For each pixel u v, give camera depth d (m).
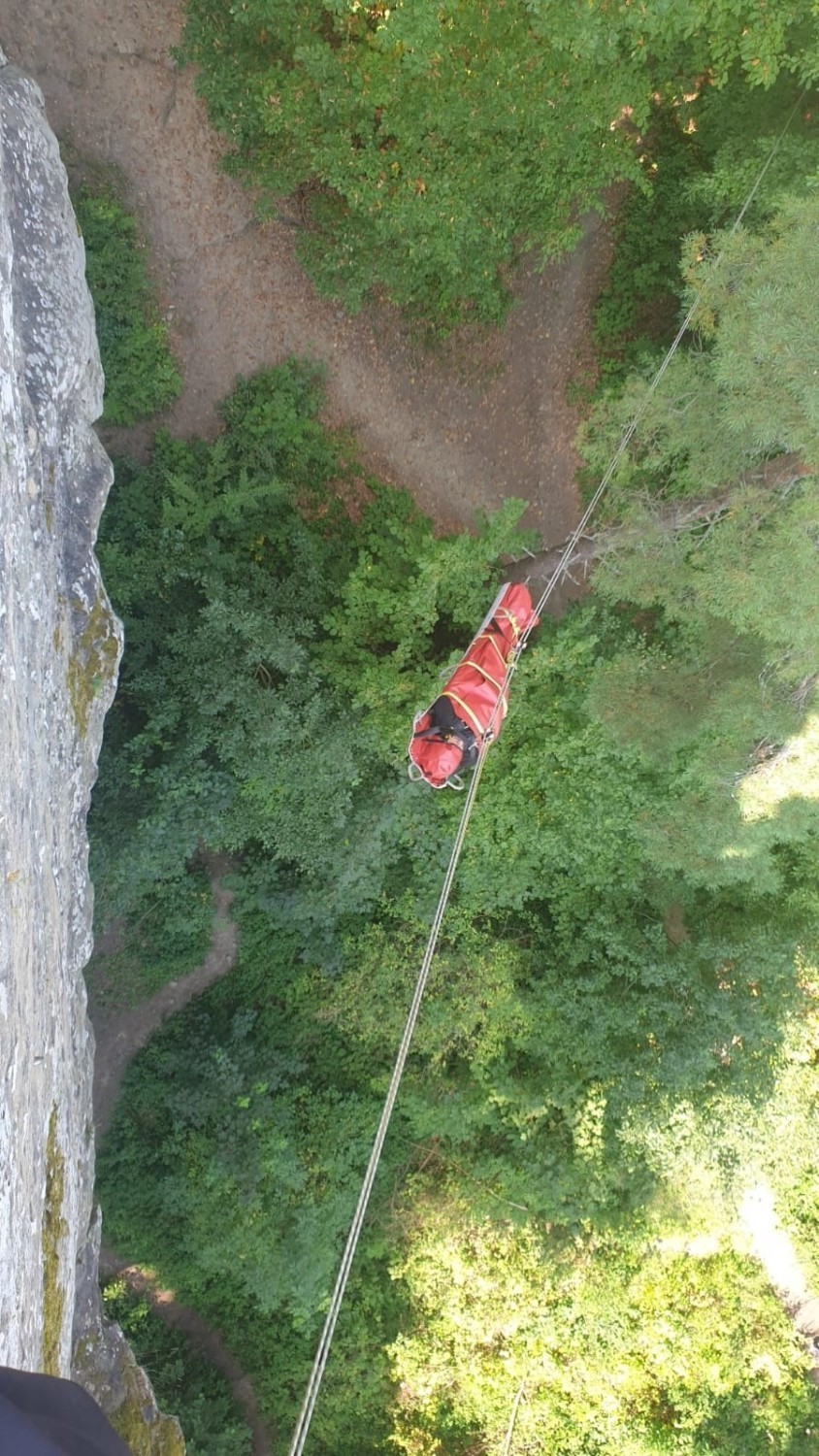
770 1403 11.13
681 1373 11.02
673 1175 9.88
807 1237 11.70
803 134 8.69
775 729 8.01
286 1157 10.15
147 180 8.93
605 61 7.37
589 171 8.62
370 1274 11.05
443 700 6.04
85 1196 6.80
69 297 6.24
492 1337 10.73
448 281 9.74
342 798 9.04
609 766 9.42
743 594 7.38
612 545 8.45
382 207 7.99
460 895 10.54
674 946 10.59
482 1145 11.06
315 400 10.01
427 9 6.20
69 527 6.29
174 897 10.52
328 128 7.91
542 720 9.63
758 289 6.60
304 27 7.52
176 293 9.29
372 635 9.68
